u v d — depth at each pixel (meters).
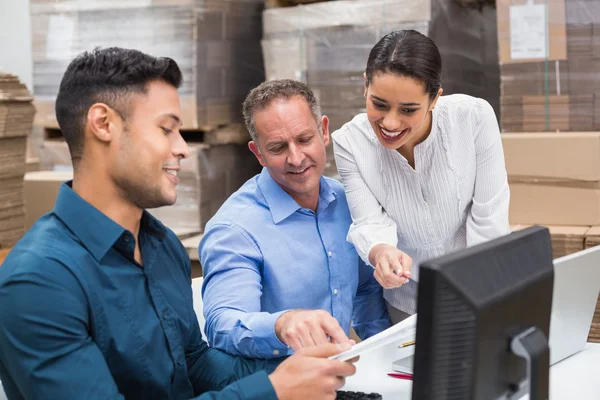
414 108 1.55
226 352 1.49
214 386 1.43
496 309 0.92
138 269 1.25
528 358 0.95
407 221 1.84
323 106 2.79
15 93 2.63
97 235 1.18
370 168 1.81
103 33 2.90
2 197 2.65
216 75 2.90
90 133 1.17
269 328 1.40
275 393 1.12
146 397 1.25
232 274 1.63
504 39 2.58
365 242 1.73
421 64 1.52
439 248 1.88
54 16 2.98
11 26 3.56
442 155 1.76
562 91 2.52
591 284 1.57
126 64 1.17
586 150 2.40
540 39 2.53
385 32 2.66
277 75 2.89
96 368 1.10
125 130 1.17
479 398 0.92
